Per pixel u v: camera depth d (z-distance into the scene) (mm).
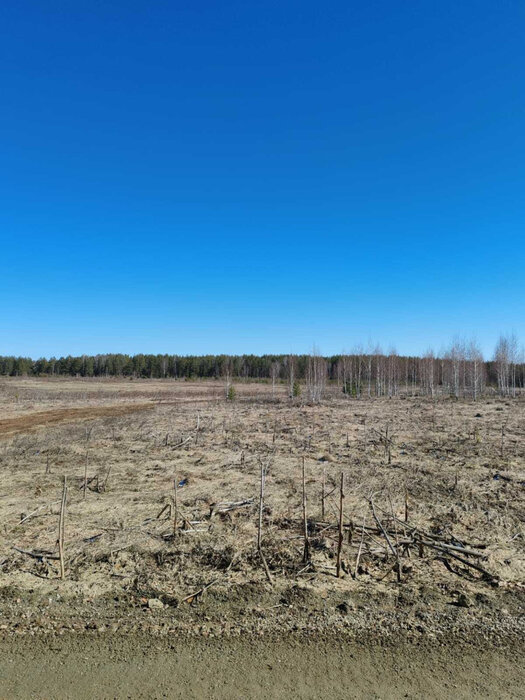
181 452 13055
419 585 5098
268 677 3572
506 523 7164
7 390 42406
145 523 7070
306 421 20000
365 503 8156
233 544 6188
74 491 9023
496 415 22625
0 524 7008
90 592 4879
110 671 3615
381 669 3686
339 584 5082
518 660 3812
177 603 4629
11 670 3617
